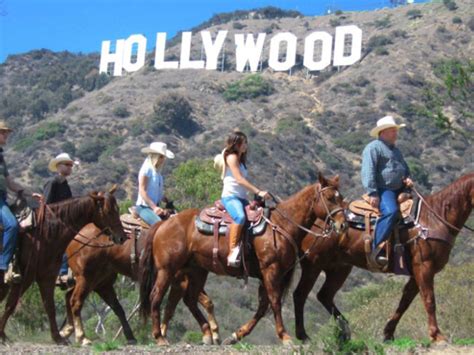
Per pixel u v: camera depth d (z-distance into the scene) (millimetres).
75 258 14578
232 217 12641
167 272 13117
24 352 11312
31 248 12734
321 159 89562
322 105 105750
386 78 108312
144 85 117000
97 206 13188
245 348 11422
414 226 12586
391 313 20859
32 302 23156
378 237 12750
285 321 29812
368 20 139375
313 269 13430
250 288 38094
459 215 12547
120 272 14625
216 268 12867
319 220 13375
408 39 120188
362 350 10422
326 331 11672
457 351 11016
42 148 93125
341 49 100375
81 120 102000
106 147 93438
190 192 41625
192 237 13000
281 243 12438
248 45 105250
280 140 91312
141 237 14250
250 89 112000
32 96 127438
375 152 12797
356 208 13258
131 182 84000
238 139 12789
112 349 11492
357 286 45562
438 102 27938
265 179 79750
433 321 12289
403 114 95500
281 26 150000
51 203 13562
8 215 12539
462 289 20891
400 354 10789
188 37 108812
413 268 12562
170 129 99000
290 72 120438
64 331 15117
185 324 29844
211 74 122812
